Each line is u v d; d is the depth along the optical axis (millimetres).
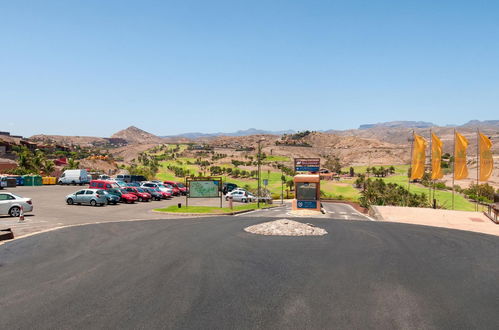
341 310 8492
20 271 11688
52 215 29078
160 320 7777
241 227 22438
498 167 150250
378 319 7996
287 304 8836
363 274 11633
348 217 34938
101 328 7352
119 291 9688
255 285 10328
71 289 9852
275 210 43125
